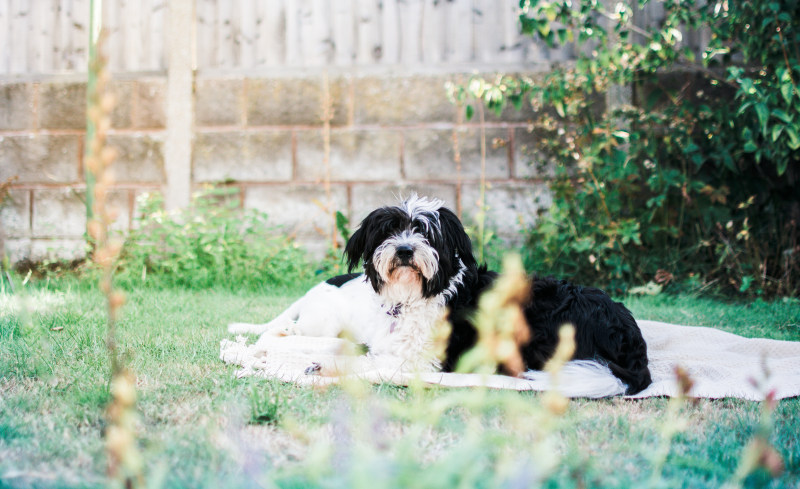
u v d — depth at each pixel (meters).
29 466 1.69
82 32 5.95
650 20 5.75
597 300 2.85
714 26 5.14
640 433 1.99
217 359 2.88
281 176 5.88
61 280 5.41
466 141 5.80
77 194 5.89
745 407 2.32
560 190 5.45
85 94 5.88
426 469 1.64
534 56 5.85
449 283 2.96
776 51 4.92
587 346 2.74
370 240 3.12
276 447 1.83
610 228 5.22
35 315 3.60
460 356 2.86
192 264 5.29
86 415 2.07
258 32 5.91
